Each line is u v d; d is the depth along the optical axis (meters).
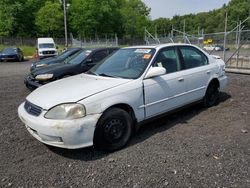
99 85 4.27
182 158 3.83
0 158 3.99
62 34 67.00
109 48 9.38
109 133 4.07
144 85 4.55
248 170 3.48
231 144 4.26
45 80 7.94
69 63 8.80
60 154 4.08
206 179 3.30
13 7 62.78
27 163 3.83
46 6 63.09
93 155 4.02
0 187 3.27
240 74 12.12
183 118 5.58
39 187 3.26
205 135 4.66
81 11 67.12
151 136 4.67
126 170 3.57
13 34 64.44
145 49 5.17
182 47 5.61
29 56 35.34
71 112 3.75
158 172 3.49
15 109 6.65
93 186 3.25
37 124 3.81
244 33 14.55
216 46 17.02
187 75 5.39
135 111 4.44
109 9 69.75
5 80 11.84
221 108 6.25
